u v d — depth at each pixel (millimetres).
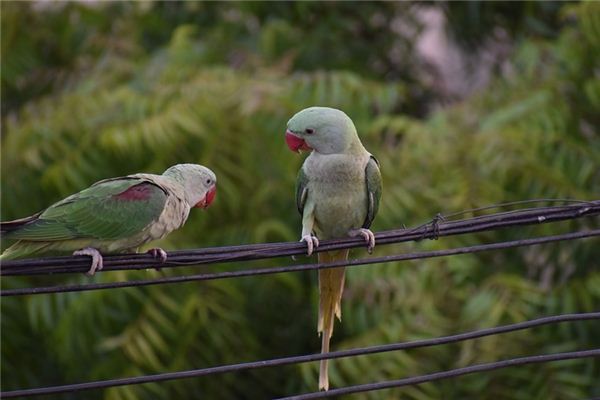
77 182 13594
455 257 12836
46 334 14141
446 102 18062
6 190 14062
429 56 19594
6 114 17188
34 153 13922
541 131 13742
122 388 13125
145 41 17859
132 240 8328
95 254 7730
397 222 13109
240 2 16922
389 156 13602
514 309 12562
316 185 9062
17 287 14117
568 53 14438
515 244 8078
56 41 17391
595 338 13141
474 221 8289
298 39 16734
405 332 12609
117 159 13898
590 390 12992
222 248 7949
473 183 13102
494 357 12516
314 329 14781
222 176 13469
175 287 13484
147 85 14906
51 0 17469
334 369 12469
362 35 17875
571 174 13578
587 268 13922
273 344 14695
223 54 16328
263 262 14180
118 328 13477
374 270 12789
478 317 12570
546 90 14359
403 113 17562
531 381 12672
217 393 13984
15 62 16969
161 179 8586
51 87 17266
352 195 9102
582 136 14508
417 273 12844
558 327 12938
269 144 13602
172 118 13359
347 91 13992
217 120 13594
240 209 13820
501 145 13336
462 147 13430
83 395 14797
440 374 7844
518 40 16922
